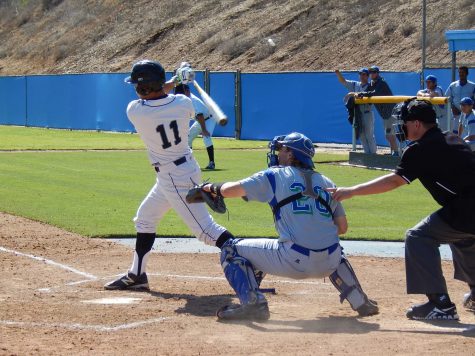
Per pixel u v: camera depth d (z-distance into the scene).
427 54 65.38
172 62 85.88
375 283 18.50
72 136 66.06
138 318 14.90
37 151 51.66
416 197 32.28
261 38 81.00
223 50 81.69
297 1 85.00
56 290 17.44
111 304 16.11
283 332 13.86
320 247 14.48
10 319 14.70
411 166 14.28
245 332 13.84
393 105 41.03
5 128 77.00
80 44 101.50
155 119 16.38
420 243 14.73
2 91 82.56
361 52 70.75
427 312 14.84
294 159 14.81
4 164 43.56
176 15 95.12
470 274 15.28
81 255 21.31
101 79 71.06
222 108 62.50
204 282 18.50
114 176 38.09
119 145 56.72
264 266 14.84
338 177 37.47
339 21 77.06
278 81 59.00
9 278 18.58
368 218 27.28
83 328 14.10
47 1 117.44
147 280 17.69
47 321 14.57
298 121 58.09
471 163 14.24
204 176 37.03
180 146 16.66
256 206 29.83
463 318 15.10
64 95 75.00
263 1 88.69
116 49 95.38
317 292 17.56
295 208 14.47
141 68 16.39
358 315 15.34
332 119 56.38
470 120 34.94
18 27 117.06
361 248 22.62
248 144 57.06
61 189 33.69
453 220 14.41
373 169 41.22
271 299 16.88
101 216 27.05
